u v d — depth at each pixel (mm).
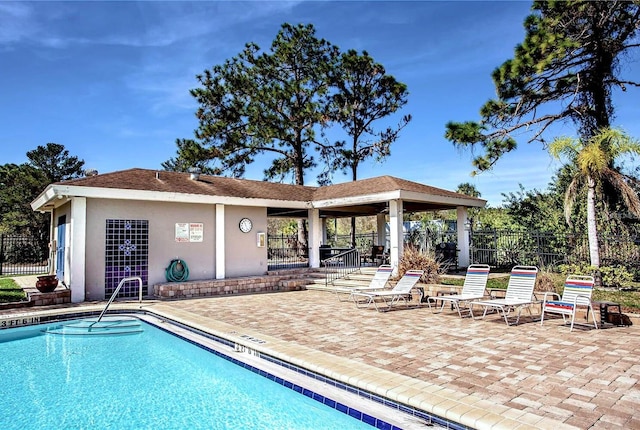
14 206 39656
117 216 14219
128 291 14344
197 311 11406
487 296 11133
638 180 14062
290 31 27766
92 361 8234
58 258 16812
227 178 19469
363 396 5305
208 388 6754
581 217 16859
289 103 26938
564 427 3967
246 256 17234
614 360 6277
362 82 28406
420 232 22250
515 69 13281
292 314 10766
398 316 10328
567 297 9000
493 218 25234
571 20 13398
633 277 12406
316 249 19000
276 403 6145
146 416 5684
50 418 5625
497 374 5672
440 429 4406
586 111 14414
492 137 15398
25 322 10773
